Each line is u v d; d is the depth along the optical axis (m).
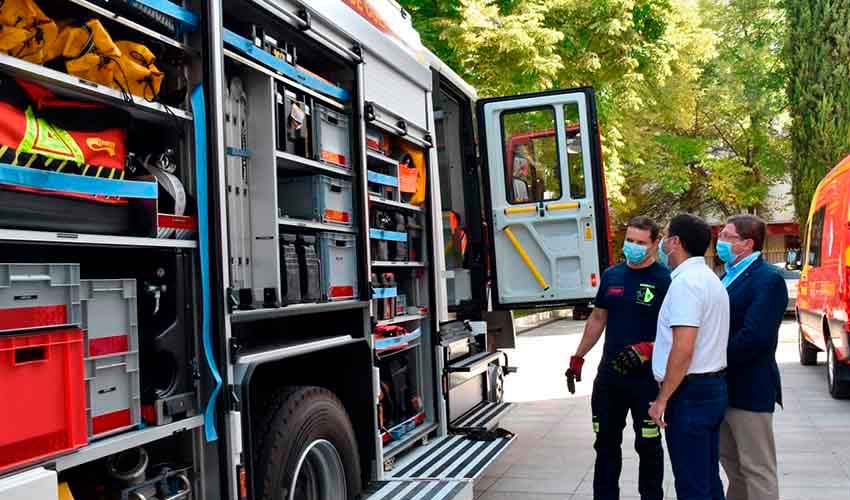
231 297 3.46
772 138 34.06
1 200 2.56
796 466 7.01
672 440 4.43
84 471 3.13
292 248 4.09
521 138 8.09
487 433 6.15
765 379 4.73
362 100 4.92
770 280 4.71
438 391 6.16
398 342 5.55
